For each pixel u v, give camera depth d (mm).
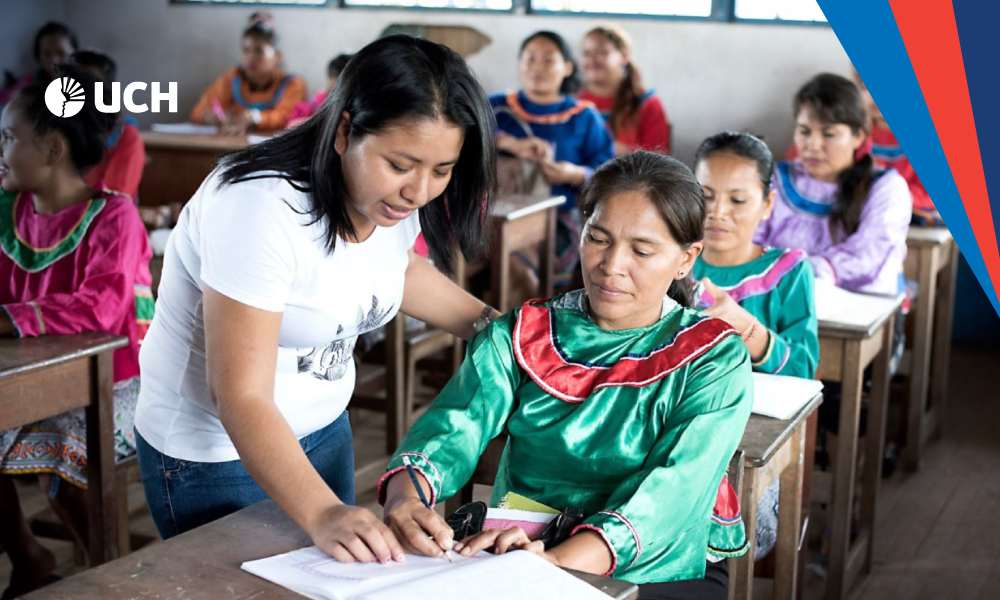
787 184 3307
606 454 1479
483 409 1533
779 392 1955
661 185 1471
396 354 3459
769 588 2162
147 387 1562
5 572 2734
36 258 2428
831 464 2889
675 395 1484
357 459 3584
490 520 1429
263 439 1299
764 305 2471
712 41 5695
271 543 1308
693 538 1473
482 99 1308
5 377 2092
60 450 2434
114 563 1245
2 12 6535
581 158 4801
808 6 5551
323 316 1464
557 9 5957
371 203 1322
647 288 1491
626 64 5414
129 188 4273
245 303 1336
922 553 3062
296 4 6422
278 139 1391
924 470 3707
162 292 1508
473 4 6074
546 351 1547
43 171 2404
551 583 1193
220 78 6352
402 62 1256
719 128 5766
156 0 6750
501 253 3670
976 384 4684
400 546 1258
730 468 1691
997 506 3416
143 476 1604
